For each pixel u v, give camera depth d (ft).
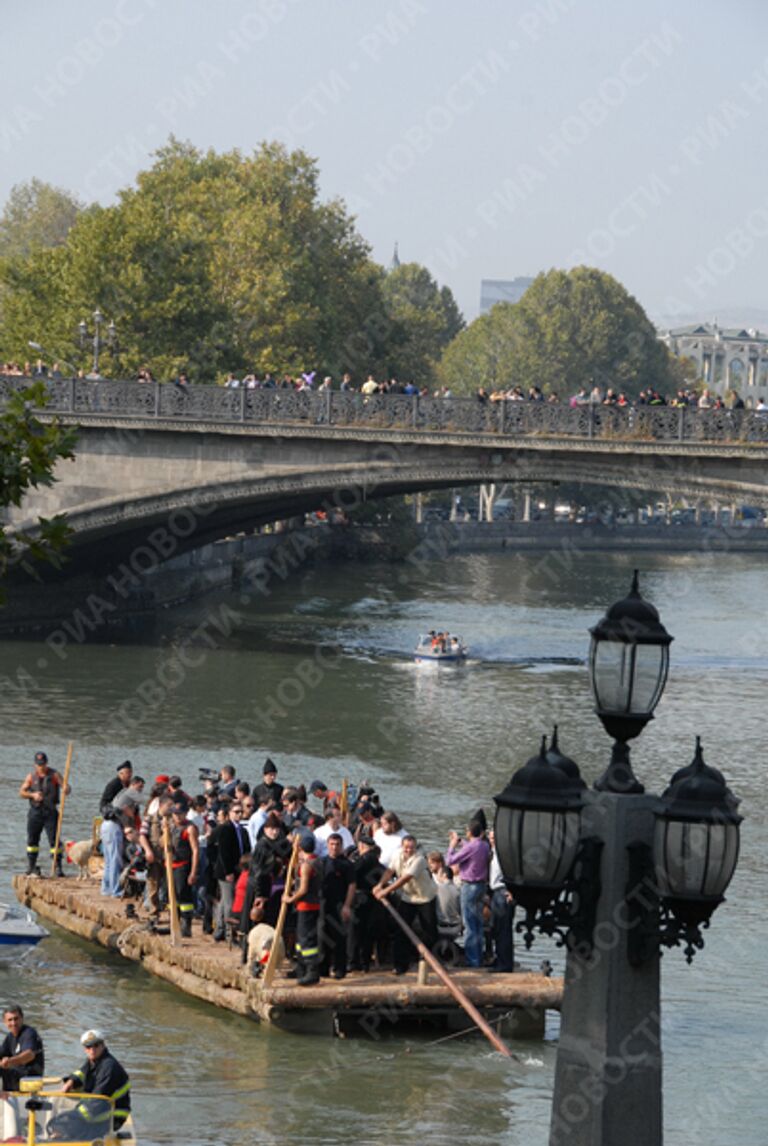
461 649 319.47
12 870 149.69
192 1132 90.79
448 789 198.08
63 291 403.75
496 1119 94.38
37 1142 83.10
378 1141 90.43
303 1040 106.52
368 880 110.63
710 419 256.11
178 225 414.21
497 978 109.91
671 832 46.11
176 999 114.01
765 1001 120.67
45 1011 110.83
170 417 280.31
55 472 285.84
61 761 203.10
